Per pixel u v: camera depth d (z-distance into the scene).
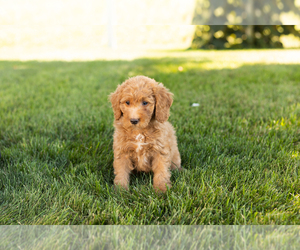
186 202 2.17
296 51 14.03
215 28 17.11
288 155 2.93
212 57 11.82
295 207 2.15
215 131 3.68
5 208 2.15
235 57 11.76
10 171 2.69
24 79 7.07
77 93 5.66
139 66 8.94
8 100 5.12
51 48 17.62
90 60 11.14
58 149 3.16
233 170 2.69
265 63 9.47
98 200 2.24
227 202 2.16
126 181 2.64
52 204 2.22
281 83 6.13
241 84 6.20
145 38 18.77
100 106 4.83
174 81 6.61
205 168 2.74
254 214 2.05
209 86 6.07
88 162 2.93
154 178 2.62
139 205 2.19
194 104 4.82
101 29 18.11
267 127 3.73
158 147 2.59
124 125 2.57
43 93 5.70
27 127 3.88
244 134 3.58
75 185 2.48
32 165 2.80
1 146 3.32
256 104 4.68
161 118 2.59
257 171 2.66
